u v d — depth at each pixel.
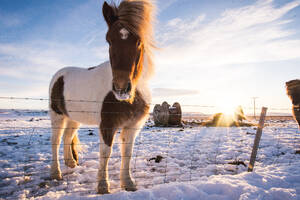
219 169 3.29
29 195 2.34
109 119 2.17
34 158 3.88
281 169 2.85
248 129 9.27
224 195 1.92
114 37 1.90
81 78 2.73
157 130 9.05
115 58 1.86
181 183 2.15
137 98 2.22
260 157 4.11
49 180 2.80
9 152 4.31
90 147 5.07
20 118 16.52
